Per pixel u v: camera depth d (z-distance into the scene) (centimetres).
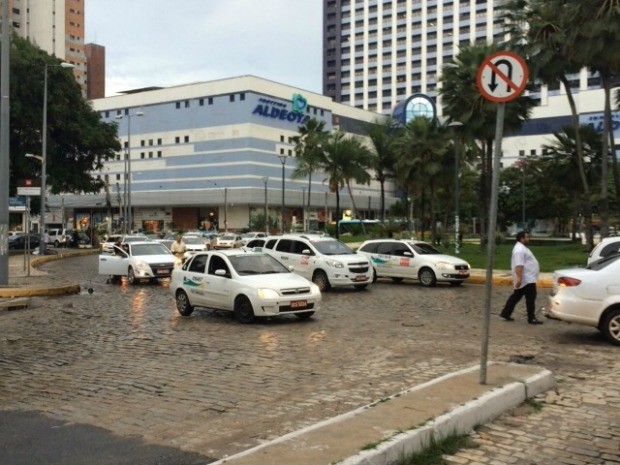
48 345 1035
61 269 3092
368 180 5009
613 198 5731
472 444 508
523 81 616
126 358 916
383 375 782
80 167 4747
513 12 3173
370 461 429
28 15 12525
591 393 679
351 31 14500
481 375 645
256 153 9300
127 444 525
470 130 3319
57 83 4262
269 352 947
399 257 2178
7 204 1906
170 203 9925
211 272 1360
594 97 8956
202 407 644
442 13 13238
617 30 2545
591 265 1062
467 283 2205
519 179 6562
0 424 589
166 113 10019
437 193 6072
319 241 2022
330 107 10681
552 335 1083
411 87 13650
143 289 2109
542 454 488
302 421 588
